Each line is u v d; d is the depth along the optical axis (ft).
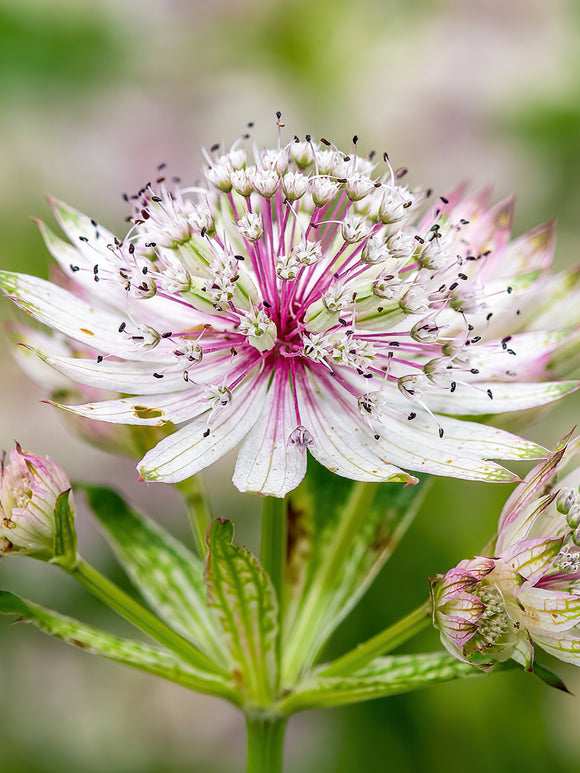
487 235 0.52
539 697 0.62
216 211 0.50
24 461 0.48
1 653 0.66
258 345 0.48
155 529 0.53
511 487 0.64
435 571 0.63
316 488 0.52
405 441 0.47
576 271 0.52
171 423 0.47
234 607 0.47
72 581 0.65
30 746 0.65
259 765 0.49
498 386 0.49
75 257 0.50
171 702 0.66
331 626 0.51
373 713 0.62
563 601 0.45
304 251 0.48
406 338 0.49
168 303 0.50
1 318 0.66
